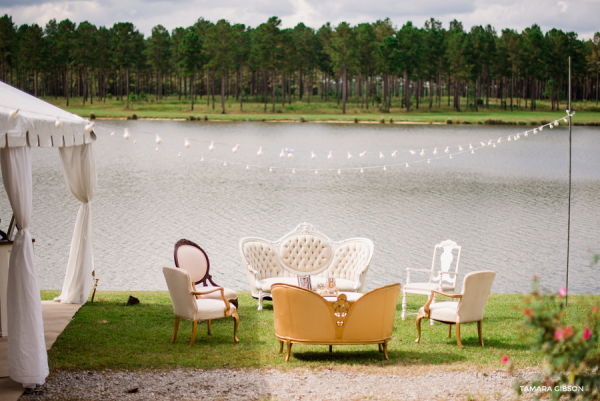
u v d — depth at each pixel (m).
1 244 6.70
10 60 98.19
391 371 5.82
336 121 81.31
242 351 6.46
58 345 6.48
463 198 26.03
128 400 4.94
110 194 25.86
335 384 5.41
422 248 16.59
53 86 117.69
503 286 12.87
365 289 12.49
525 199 25.88
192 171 35.06
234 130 64.75
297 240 9.39
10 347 5.16
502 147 51.84
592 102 112.19
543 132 66.44
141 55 105.06
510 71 104.44
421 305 9.33
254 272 8.68
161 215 21.05
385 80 97.50
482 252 16.19
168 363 5.96
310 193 27.19
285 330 6.12
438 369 5.88
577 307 8.30
